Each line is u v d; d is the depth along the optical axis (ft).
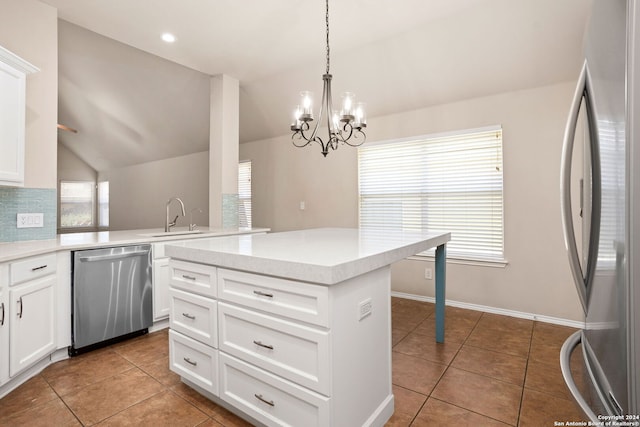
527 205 10.61
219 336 5.73
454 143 11.99
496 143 11.14
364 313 5.12
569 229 2.94
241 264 5.20
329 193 15.39
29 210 8.52
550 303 10.32
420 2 8.79
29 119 8.40
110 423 5.58
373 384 5.38
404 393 6.53
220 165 13.21
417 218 12.86
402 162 13.20
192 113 17.34
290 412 4.83
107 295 8.55
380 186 13.80
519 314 10.81
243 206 19.16
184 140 19.98
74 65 14.83
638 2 1.99
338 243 6.56
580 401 2.51
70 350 8.07
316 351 4.51
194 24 9.75
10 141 7.29
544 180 10.33
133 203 25.76
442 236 8.21
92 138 23.84
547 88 10.25
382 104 13.19
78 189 28.63
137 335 9.46
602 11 2.50
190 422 5.62
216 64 12.42
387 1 8.73
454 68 10.89
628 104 2.04
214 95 13.43
